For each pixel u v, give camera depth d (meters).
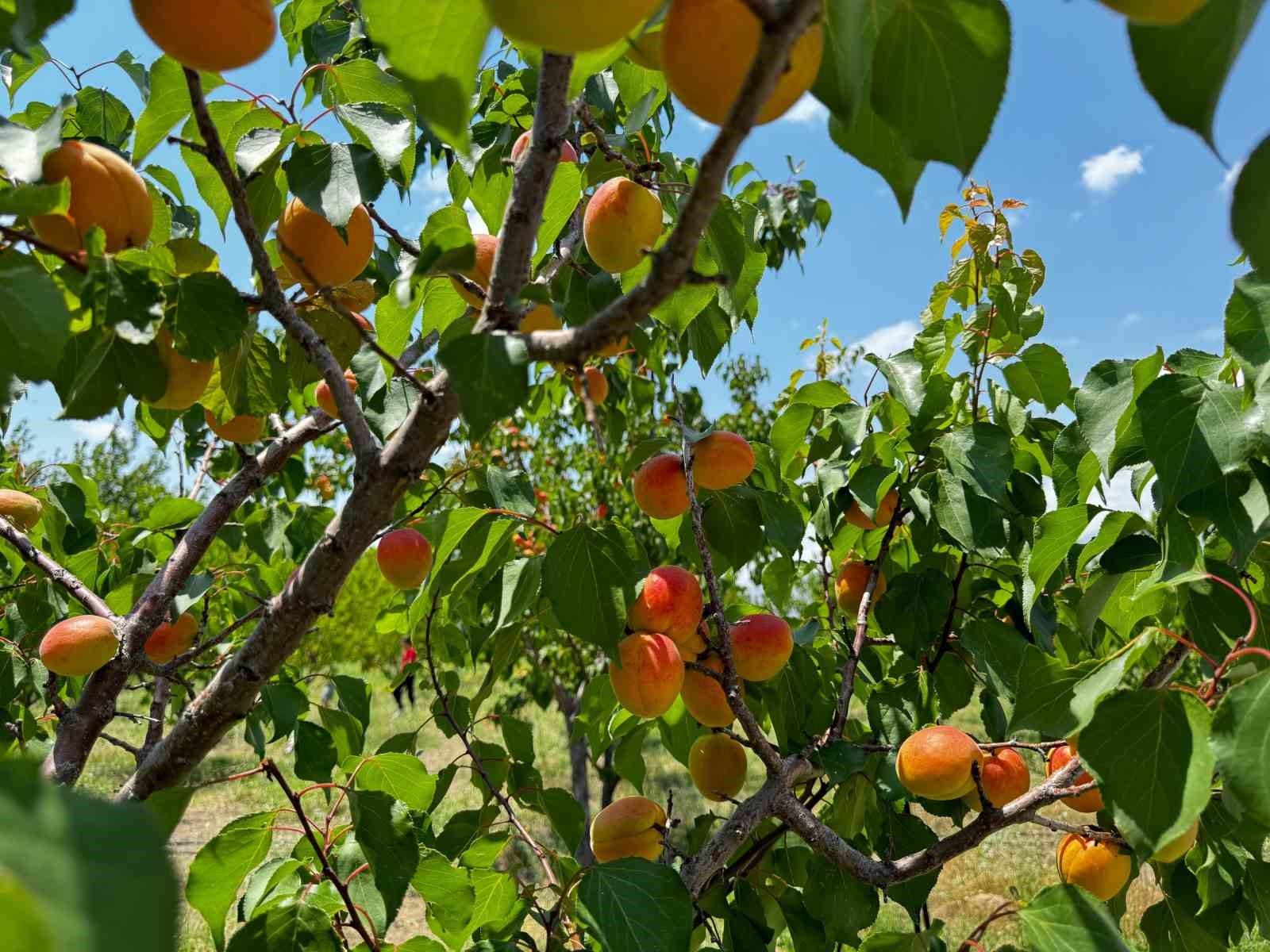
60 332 0.97
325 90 2.20
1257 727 1.10
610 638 1.74
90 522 3.01
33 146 1.16
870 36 0.83
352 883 1.77
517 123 2.72
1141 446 1.76
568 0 0.64
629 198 1.68
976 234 2.51
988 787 2.07
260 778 10.09
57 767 2.01
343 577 1.31
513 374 0.96
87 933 0.40
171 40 0.95
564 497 7.39
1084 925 1.50
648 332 2.92
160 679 2.53
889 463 2.50
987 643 2.34
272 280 1.25
